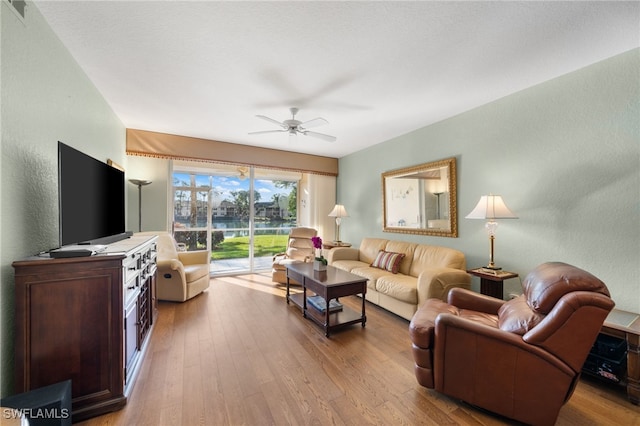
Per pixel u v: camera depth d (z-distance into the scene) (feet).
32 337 4.58
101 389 5.06
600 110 7.09
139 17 5.45
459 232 10.79
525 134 8.65
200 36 6.07
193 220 16.40
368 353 7.39
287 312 10.41
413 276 11.28
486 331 4.99
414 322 6.02
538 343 4.64
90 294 4.99
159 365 6.71
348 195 17.80
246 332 8.63
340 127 12.44
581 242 7.45
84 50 6.56
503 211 8.09
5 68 4.46
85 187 5.92
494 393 4.96
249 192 17.71
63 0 5.01
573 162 7.59
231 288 13.74
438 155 11.63
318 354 7.31
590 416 5.13
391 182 14.05
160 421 4.89
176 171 15.94
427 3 5.11
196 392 5.69
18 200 4.83
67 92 6.58
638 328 5.58
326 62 7.12
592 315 4.34
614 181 6.88
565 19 5.54
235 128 12.48
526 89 8.62
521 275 8.80
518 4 5.15
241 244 17.89
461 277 9.08
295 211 19.57
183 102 9.62
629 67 6.63
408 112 10.61
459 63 7.18
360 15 5.42
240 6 5.16
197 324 9.21
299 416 5.03
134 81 8.12
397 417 5.05
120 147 11.46
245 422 4.87
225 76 7.83
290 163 16.88
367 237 15.92
